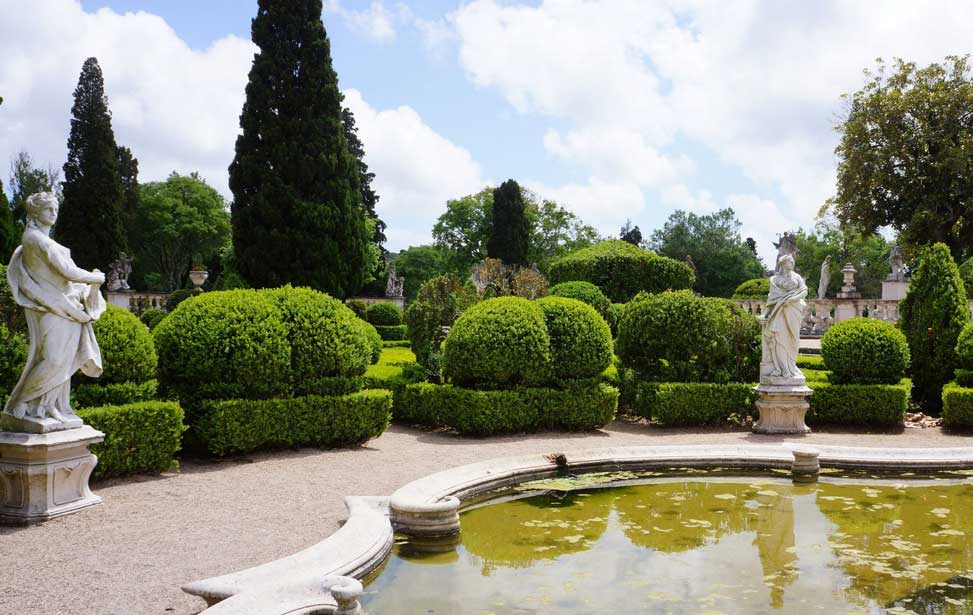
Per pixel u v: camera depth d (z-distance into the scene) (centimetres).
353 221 2214
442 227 4669
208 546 510
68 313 570
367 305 2773
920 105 2477
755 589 473
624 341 1217
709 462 852
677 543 577
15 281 559
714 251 5797
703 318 1148
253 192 2127
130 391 723
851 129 2612
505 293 1881
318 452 880
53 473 566
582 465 820
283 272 2062
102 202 3092
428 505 577
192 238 4519
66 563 468
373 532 525
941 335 1258
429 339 1241
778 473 835
